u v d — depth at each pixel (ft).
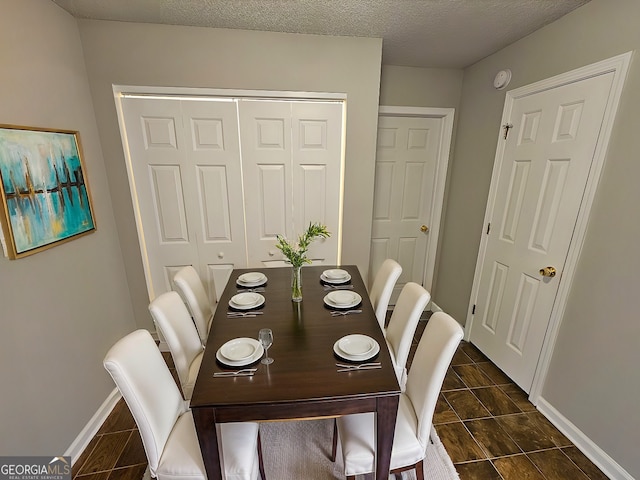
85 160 6.16
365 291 6.27
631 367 4.61
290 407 3.47
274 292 6.19
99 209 6.59
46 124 5.12
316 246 8.37
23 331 4.43
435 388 3.84
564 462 5.22
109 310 6.77
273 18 6.06
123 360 3.46
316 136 7.59
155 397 3.75
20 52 4.61
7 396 4.14
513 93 6.95
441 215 10.06
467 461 5.24
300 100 7.28
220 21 6.21
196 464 3.64
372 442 3.92
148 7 5.65
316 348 4.34
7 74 4.37
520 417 6.19
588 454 5.29
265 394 3.46
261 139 7.41
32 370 4.56
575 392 5.56
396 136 9.48
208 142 7.25
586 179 5.31
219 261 8.11
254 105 7.16
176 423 4.18
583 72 5.28
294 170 7.75
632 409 4.61
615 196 4.82
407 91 8.87
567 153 5.66
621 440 4.78
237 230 7.95
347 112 7.36
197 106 6.99
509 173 7.21
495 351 7.81
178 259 7.93
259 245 8.14
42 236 4.80
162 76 6.62
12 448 4.19
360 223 8.23
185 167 7.33
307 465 5.12
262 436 5.68
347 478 3.90
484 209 8.14
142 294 7.80
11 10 4.46
